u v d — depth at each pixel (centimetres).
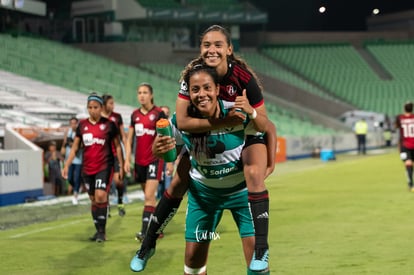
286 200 1339
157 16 3662
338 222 989
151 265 691
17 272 666
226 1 4288
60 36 3734
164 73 3684
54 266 695
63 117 2153
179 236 890
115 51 3684
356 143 3688
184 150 459
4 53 2861
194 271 468
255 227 425
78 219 1122
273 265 675
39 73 2850
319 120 3997
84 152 869
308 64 4666
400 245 772
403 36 5181
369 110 4356
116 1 3688
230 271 651
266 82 4281
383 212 1097
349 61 4788
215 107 426
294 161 2867
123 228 991
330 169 2300
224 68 432
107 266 691
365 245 780
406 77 4756
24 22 3534
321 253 735
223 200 450
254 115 422
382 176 1931
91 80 3017
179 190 456
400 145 1490
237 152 437
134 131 888
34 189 1482
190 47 4097
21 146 1542
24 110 2095
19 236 924
